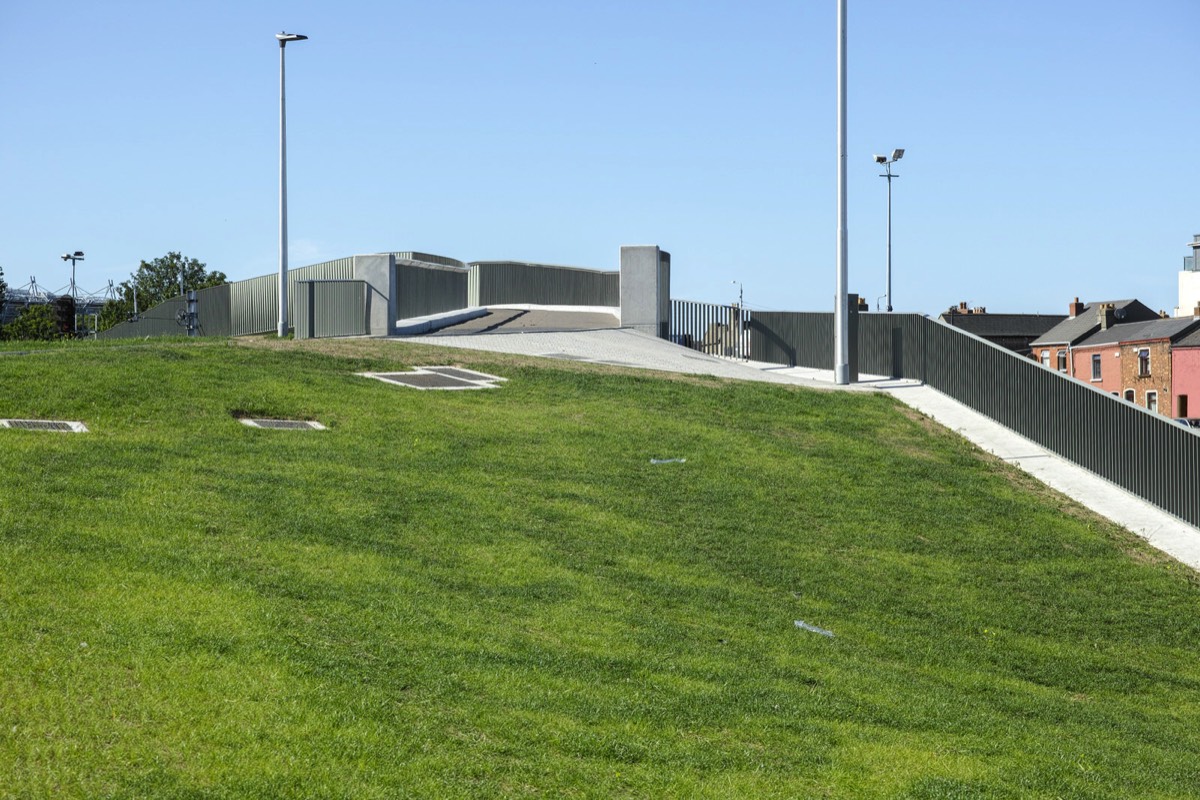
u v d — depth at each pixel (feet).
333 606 37.24
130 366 73.05
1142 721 41.22
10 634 30.68
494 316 145.28
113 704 27.61
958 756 32.83
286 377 76.33
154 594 35.35
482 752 28.32
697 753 30.30
